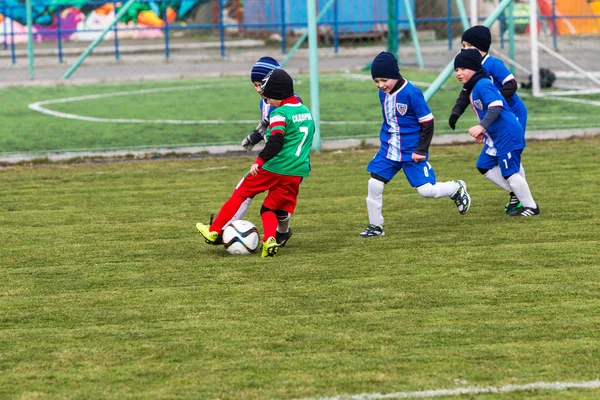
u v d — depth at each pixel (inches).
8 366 521.3
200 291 664.4
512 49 2257.6
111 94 2229.3
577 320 581.6
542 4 2760.8
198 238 842.2
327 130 1552.7
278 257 763.4
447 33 3164.4
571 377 492.1
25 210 983.6
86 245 818.8
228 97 2107.5
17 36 3292.3
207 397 474.0
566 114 1669.5
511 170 884.6
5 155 1315.2
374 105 1900.8
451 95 2005.4
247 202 791.7
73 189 1101.7
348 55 3011.8
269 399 470.3
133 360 527.8
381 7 3095.5
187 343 553.6
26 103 2078.0
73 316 610.5
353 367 510.6
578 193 1001.5
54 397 477.4
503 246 779.4
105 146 1454.2
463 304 619.8
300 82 2401.6
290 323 588.1
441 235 829.2
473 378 492.7
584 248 764.6
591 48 2559.1
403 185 1087.6
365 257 755.4
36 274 720.3
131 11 3309.5
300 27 3166.8
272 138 754.2
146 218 933.2
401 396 470.9
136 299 647.1
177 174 1191.6
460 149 1343.5
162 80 2554.1
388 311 608.7
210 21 3324.3
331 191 1061.1
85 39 3294.8
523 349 533.6
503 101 873.5
